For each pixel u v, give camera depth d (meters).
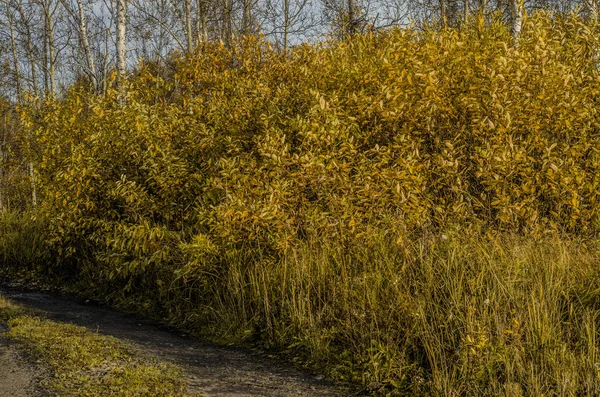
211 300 7.55
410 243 6.39
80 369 5.21
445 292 5.73
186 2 15.84
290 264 6.80
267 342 6.51
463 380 4.93
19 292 9.91
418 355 5.48
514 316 5.23
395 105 6.90
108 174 8.98
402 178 6.40
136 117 8.55
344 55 8.38
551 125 6.67
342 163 6.80
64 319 7.70
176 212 8.40
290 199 6.82
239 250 7.27
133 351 6.01
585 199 6.62
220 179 7.21
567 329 5.14
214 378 5.38
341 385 5.39
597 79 6.74
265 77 8.52
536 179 6.44
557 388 4.60
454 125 7.11
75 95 10.34
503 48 6.97
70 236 9.74
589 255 6.04
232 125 8.05
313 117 6.81
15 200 14.72
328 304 6.34
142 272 8.59
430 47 7.15
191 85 9.09
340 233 6.77
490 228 6.45
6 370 5.17
